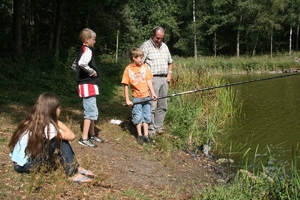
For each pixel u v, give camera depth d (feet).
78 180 14.02
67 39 72.74
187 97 32.83
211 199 15.29
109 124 23.98
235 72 97.91
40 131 13.16
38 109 13.34
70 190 13.32
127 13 103.65
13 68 36.45
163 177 17.24
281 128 29.94
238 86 58.03
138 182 15.93
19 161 13.39
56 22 55.42
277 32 144.77
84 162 15.83
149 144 20.89
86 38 18.01
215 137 27.48
